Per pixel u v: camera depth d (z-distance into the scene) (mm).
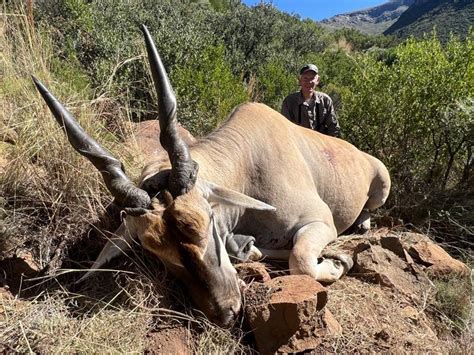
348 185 2646
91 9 5289
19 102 2529
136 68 3916
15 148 2271
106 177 1684
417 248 2342
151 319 1712
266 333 1674
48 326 1588
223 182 2023
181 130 2865
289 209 2197
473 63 3346
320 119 3602
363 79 3742
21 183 2182
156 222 1565
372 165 2908
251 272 1943
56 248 2033
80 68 4082
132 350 1577
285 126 2396
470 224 2994
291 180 2234
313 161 2488
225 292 1684
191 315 1745
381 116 3531
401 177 3400
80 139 1690
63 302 1722
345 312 1911
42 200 2123
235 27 8016
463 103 3215
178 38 4676
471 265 2559
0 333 1545
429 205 3156
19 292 1733
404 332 1884
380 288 2105
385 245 2307
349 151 2770
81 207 2146
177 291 1852
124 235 1854
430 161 3518
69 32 4754
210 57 4832
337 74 9125
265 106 2408
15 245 1974
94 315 1655
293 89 5996
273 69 6090
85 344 1547
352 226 2924
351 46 18266
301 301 1646
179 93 4117
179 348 1656
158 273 1885
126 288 1801
